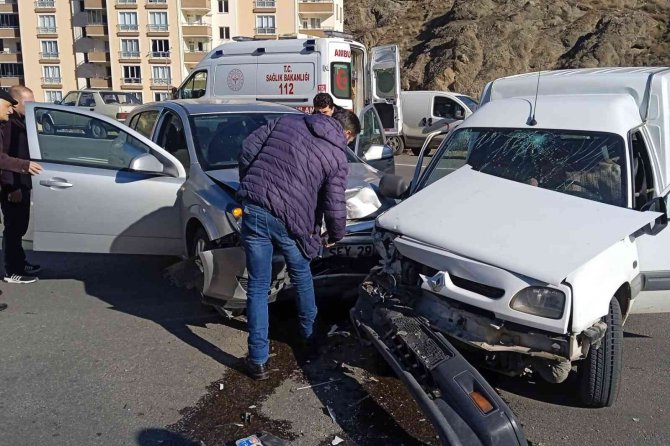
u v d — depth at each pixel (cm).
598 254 340
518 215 384
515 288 335
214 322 519
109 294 584
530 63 5806
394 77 1617
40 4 6550
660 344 488
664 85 481
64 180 548
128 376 426
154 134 645
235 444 351
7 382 416
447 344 350
